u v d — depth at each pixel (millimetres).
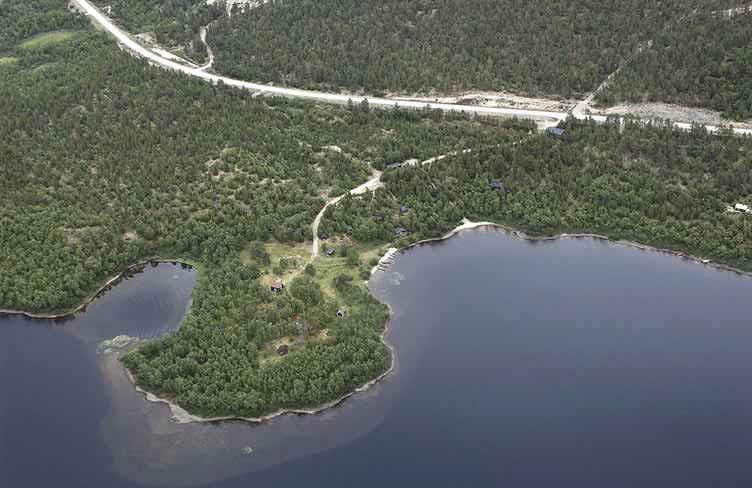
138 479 137375
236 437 145500
